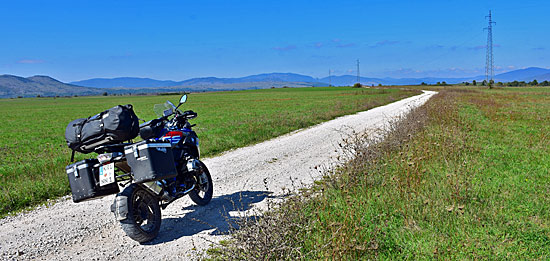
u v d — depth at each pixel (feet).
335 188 21.42
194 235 17.54
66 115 185.26
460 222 15.85
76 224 19.53
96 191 16.38
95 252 16.10
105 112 15.72
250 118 88.53
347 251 13.42
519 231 14.88
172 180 18.79
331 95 283.59
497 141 36.86
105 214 21.08
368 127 56.44
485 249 13.57
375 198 18.84
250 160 35.19
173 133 19.67
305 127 63.62
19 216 21.08
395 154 28.63
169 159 16.93
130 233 16.03
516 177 22.65
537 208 17.19
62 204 23.21
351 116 82.58
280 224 13.47
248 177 28.55
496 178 22.67
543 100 140.56
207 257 15.05
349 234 14.33
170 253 15.71
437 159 27.55
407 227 15.58
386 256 13.70
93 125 15.58
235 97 334.44
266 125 64.13
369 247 13.94
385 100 151.94
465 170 23.89
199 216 20.22
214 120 91.91
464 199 18.35
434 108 64.54
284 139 49.16
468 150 31.45
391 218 16.66
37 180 27.66
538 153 30.50
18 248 16.67
